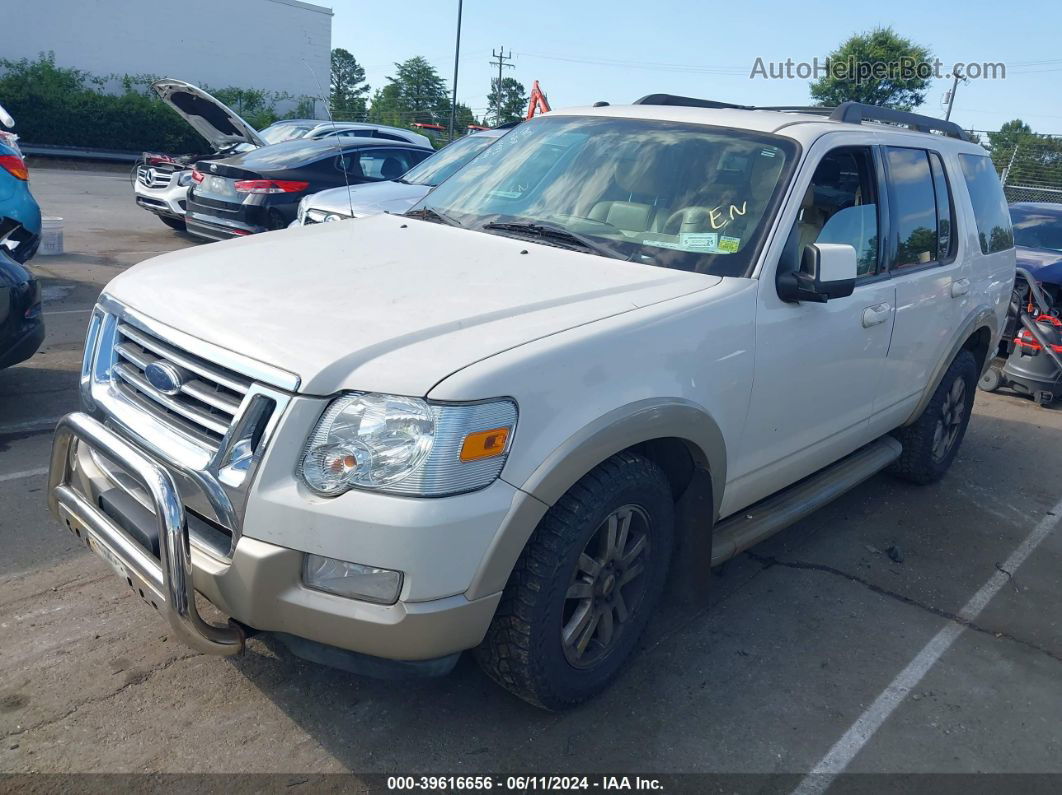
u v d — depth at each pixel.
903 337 4.24
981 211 5.17
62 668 2.99
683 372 2.89
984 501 5.31
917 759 2.93
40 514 4.04
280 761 2.66
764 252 3.28
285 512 2.28
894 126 4.65
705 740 2.93
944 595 4.11
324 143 10.88
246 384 2.38
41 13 30.66
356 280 2.92
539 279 3.02
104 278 9.46
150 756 2.63
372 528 2.25
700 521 3.22
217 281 2.89
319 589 2.34
